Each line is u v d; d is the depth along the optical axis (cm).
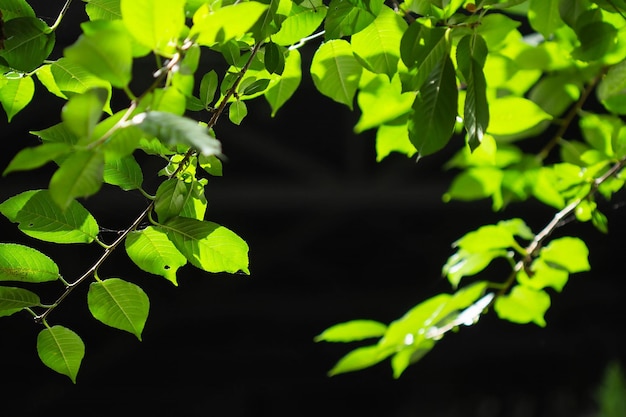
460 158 295
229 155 1167
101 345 1431
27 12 255
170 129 227
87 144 229
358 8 256
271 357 1664
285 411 1725
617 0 264
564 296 1536
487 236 288
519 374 1708
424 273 1552
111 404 1619
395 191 1096
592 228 1306
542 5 273
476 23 256
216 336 1655
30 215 253
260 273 1502
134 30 230
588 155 291
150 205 255
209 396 1683
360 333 286
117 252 1248
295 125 1129
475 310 291
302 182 1104
